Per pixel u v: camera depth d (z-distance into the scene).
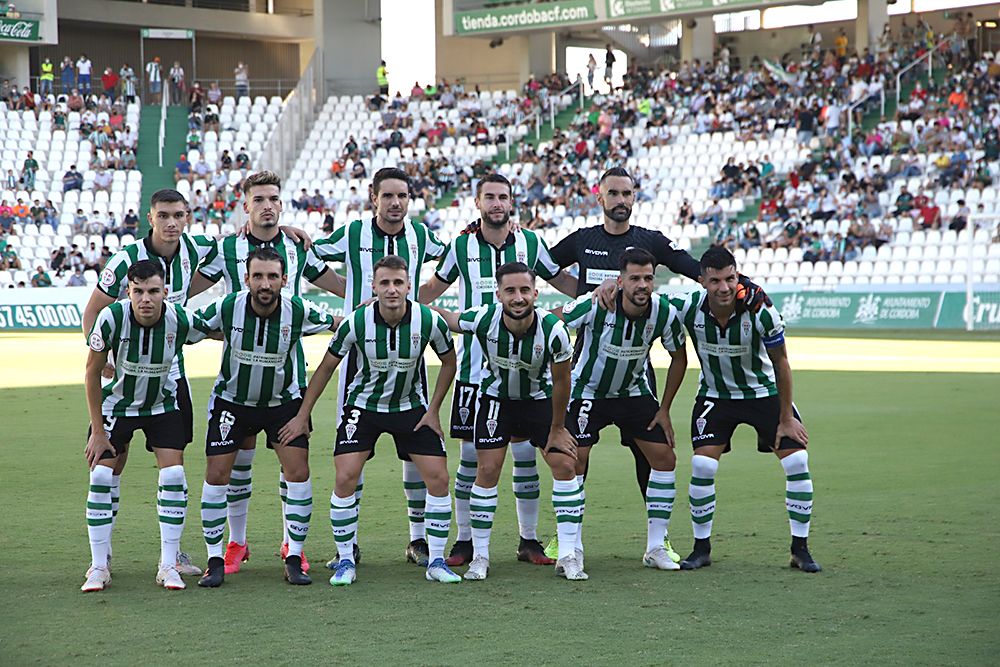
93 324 14.62
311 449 23.41
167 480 13.32
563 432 13.74
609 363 14.19
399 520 16.81
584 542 15.34
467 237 15.77
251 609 12.08
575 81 87.31
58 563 14.08
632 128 78.19
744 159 73.00
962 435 24.19
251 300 13.54
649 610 11.88
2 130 81.31
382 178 15.54
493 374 13.94
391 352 13.55
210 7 100.75
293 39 104.25
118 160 81.00
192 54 98.75
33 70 94.81
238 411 13.77
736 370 14.06
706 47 85.50
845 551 14.33
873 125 72.19
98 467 13.05
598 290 14.14
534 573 13.83
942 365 40.22
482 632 11.10
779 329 13.76
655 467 14.17
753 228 65.81
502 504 18.20
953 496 17.66
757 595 12.42
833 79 74.94
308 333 13.85
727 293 13.59
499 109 84.88
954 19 84.06
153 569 13.95
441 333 13.75
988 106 67.69
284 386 13.89
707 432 14.13
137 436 25.05
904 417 27.12
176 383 13.92
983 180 63.56
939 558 13.84
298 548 13.56
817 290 62.16
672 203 71.19
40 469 20.91
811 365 40.47
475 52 100.88
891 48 75.31
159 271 13.05
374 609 12.06
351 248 15.85
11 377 38.97
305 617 11.73
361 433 13.74
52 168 80.62
